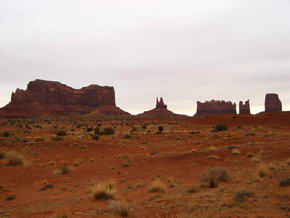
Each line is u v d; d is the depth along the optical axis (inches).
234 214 389.4
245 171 778.2
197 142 1684.3
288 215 371.9
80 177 877.2
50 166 1075.9
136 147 1625.2
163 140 1947.6
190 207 449.4
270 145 1220.5
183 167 905.5
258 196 482.3
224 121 3230.8
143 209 463.8
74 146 1599.4
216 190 567.8
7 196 633.6
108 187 601.6
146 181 745.0
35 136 2288.4
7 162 1134.4
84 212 467.5
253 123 2910.9
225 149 1189.7
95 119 5452.8
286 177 624.1
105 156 1338.6
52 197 631.2
